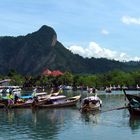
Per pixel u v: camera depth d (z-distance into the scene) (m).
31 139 52.56
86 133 56.84
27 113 85.38
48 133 57.12
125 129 60.44
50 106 97.94
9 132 58.16
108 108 96.31
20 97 106.38
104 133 56.81
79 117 76.69
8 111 89.94
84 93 192.38
